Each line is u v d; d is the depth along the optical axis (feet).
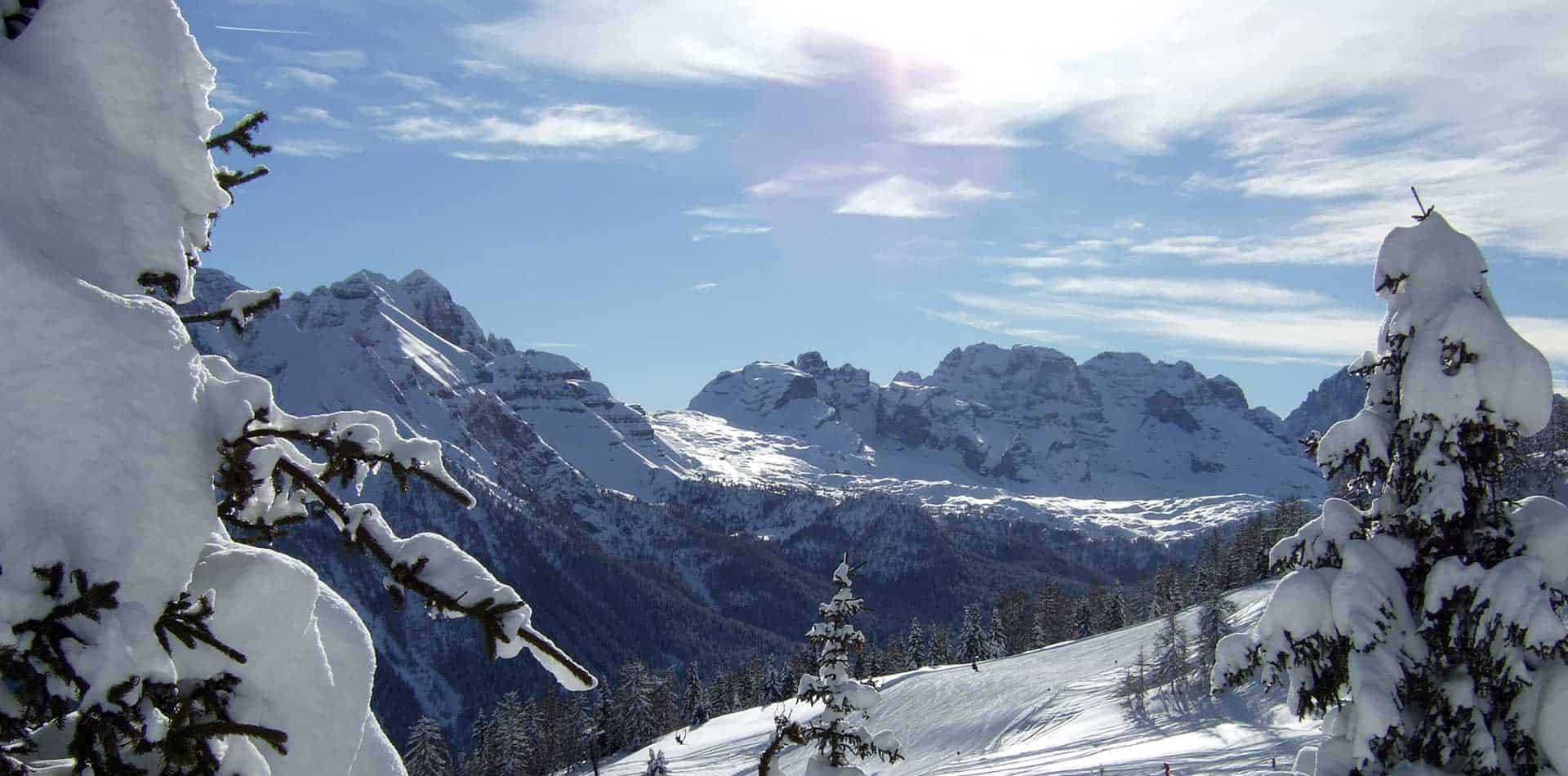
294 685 11.43
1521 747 35.40
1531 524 37.50
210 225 12.37
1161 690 223.71
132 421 9.64
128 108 11.12
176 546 9.65
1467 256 38.70
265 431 10.72
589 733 341.00
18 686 8.89
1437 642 37.11
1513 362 36.01
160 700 9.41
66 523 9.06
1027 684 271.08
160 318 10.28
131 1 11.19
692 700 390.21
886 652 448.65
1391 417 39.65
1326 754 38.42
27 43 10.93
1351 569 37.99
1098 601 460.55
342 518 11.46
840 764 54.03
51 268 9.82
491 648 11.16
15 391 9.11
